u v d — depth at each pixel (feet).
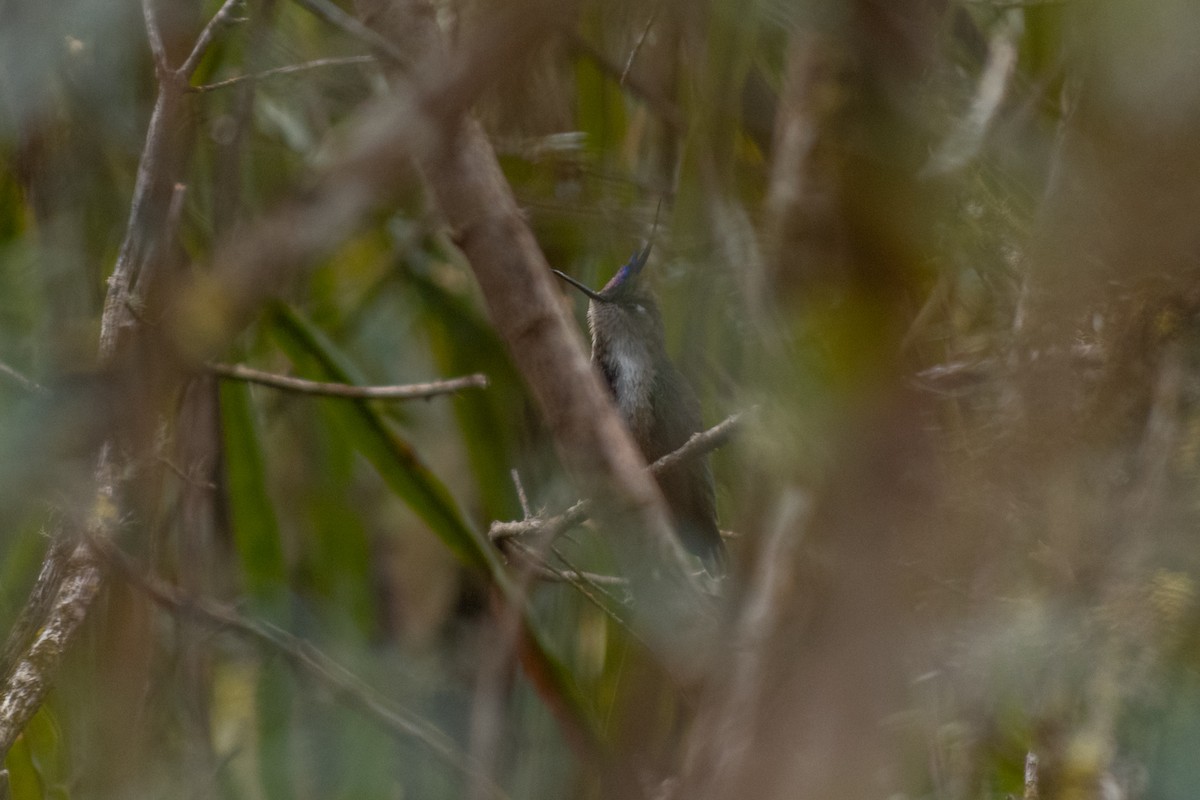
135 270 14.11
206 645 23.29
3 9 10.58
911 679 7.13
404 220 24.59
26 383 9.45
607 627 20.03
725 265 10.94
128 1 11.43
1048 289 7.88
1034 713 8.54
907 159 7.52
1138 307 8.63
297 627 26.73
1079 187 7.14
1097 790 7.94
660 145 18.98
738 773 7.44
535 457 26.17
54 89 15.56
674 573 12.28
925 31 7.87
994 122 9.44
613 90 19.26
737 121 11.35
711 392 12.07
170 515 22.90
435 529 21.61
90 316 17.40
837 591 7.03
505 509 25.75
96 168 17.90
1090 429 8.50
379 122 5.66
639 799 14.33
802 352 7.58
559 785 22.52
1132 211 6.41
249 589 24.07
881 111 7.61
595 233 17.84
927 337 7.26
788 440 7.61
